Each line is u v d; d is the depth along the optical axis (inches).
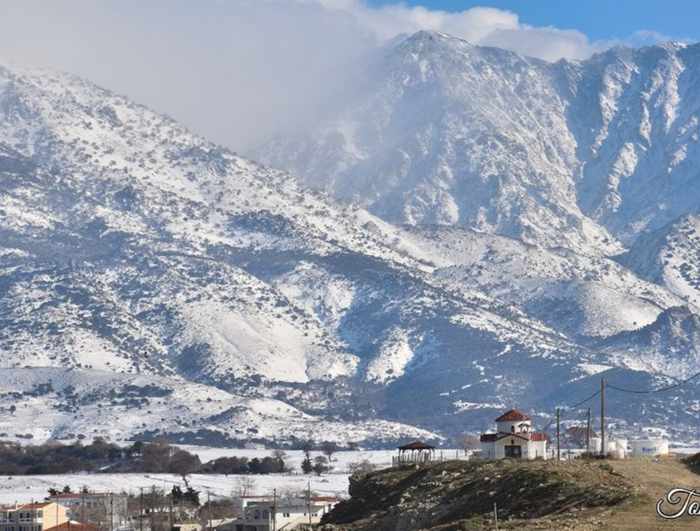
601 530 7317.9
